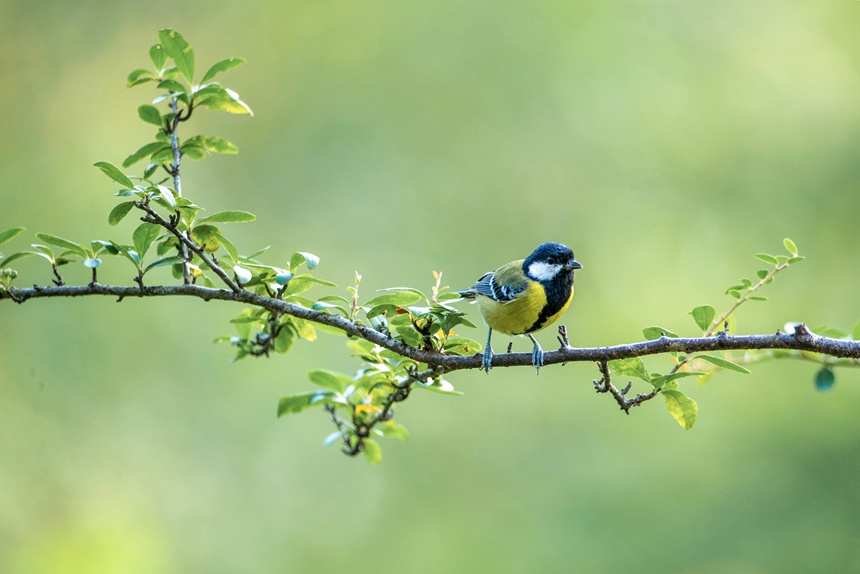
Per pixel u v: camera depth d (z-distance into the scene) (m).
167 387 13.70
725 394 13.62
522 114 16.52
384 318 6.05
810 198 15.16
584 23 16.55
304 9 17.08
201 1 16.91
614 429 13.88
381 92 16.84
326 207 16.30
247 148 16.50
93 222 14.81
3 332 13.32
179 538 13.04
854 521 12.68
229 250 5.87
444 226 16.27
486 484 13.83
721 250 15.00
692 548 12.82
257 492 13.51
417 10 17.09
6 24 15.66
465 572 13.09
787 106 15.76
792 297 14.59
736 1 16.53
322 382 6.49
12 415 12.99
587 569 12.91
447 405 14.31
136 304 13.77
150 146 6.50
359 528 13.55
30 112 15.52
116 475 13.12
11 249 14.33
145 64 16.34
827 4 16.08
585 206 15.81
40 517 12.72
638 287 14.92
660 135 15.79
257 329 7.24
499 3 16.92
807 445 13.16
